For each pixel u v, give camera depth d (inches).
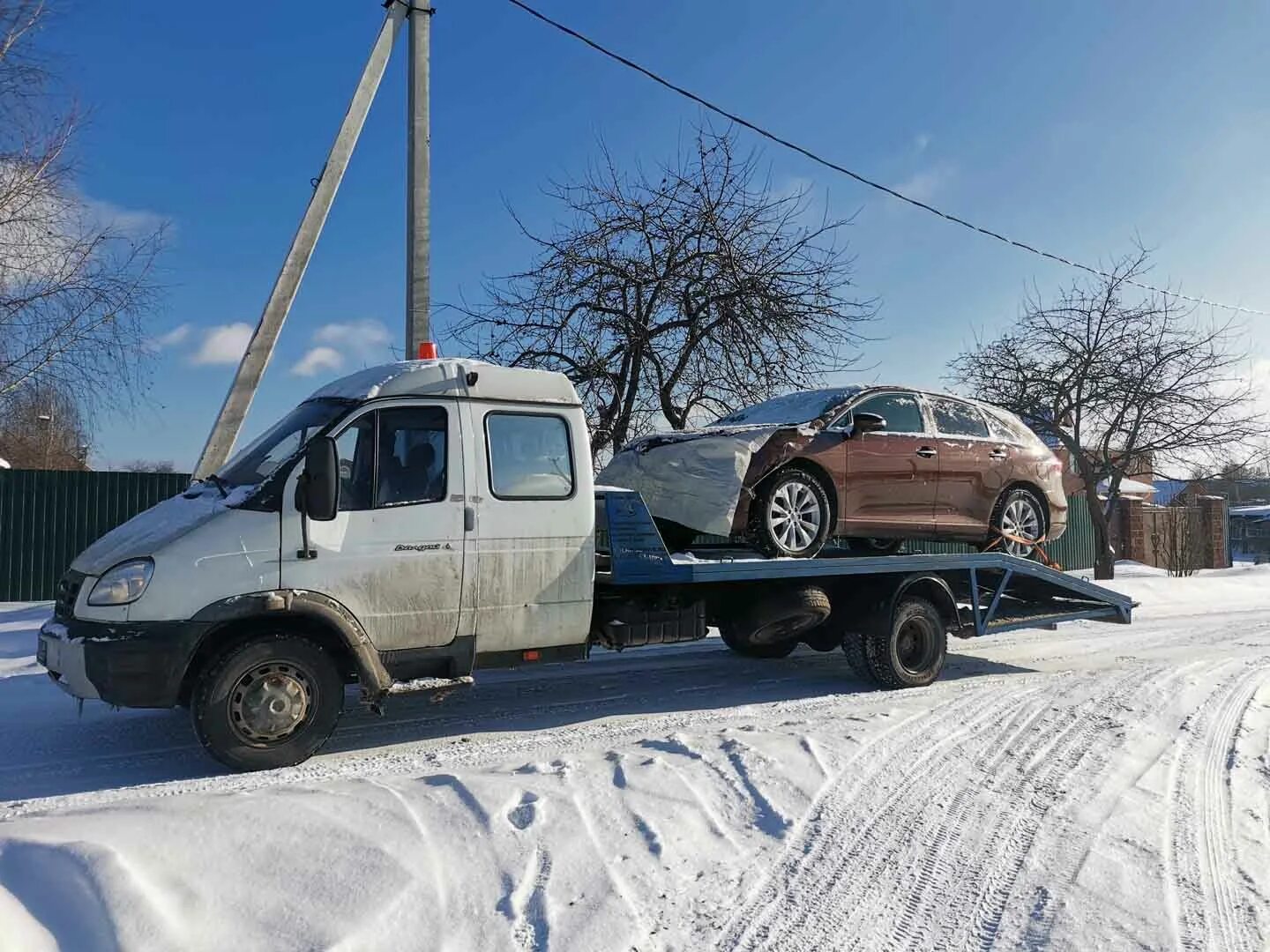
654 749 194.5
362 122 417.1
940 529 323.9
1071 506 940.0
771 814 163.5
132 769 209.9
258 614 198.2
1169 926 128.0
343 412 213.3
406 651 217.6
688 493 282.7
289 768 200.1
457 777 162.7
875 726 221.8
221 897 112.2
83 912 102.8
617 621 263.6
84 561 202.8
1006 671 346.3
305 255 407.8
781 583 288.0
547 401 239.5
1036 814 170.1
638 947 117.6
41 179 481.4
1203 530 1064.8
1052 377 843.4
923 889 139.9
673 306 577.9
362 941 108.7
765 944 122.6
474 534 223.6
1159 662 357.1
